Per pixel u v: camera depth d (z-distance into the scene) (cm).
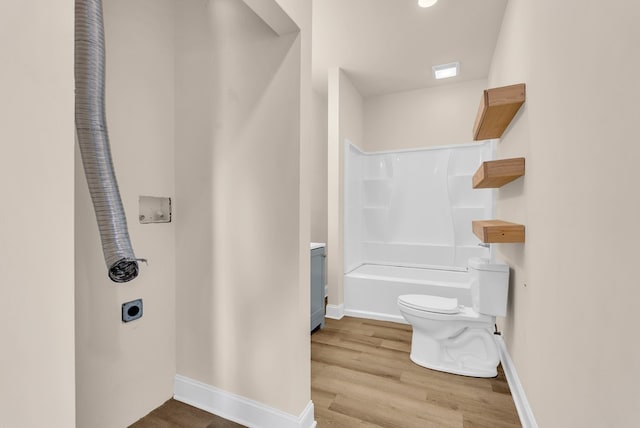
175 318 176
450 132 356
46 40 55
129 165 152
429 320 212
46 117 55
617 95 78
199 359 169
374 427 154
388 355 233
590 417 92
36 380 53
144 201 161
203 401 167
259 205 151
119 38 147
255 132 152
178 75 172
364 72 321
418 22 232
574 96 103
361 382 195
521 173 165
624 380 74
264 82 149
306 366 150
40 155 54
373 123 393
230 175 158
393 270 375
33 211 53
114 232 98
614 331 79
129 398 153
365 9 217
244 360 156
